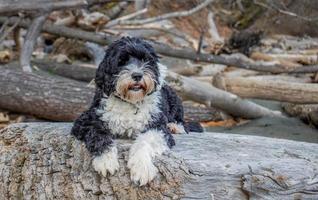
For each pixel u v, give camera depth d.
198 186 2.61
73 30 5.98
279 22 8.46
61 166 2.81
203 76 6.09
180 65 6.44
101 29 6.37
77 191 2.73
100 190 2.69
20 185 2.91
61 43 6.87
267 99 4.94
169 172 2.62
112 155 2.65
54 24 6.06
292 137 4.38
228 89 4.93
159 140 2.69
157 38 7.70
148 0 7.59
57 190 2.78
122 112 2.67
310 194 2.61
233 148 2.82
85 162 2.75
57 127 3.04
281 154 2.79
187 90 4.63
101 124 2.69
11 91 4.47
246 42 7.34
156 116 2.71
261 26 8.57
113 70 2.62
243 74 6.11
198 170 2.61
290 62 6.95
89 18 6.27
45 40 7.16
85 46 6.82
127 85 2.58
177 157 2.66
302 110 4.87
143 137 2.68
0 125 4.48
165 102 2.80
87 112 2.78
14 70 4.64
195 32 8.43
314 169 2.63
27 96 4.46
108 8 7.08
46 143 2.92
